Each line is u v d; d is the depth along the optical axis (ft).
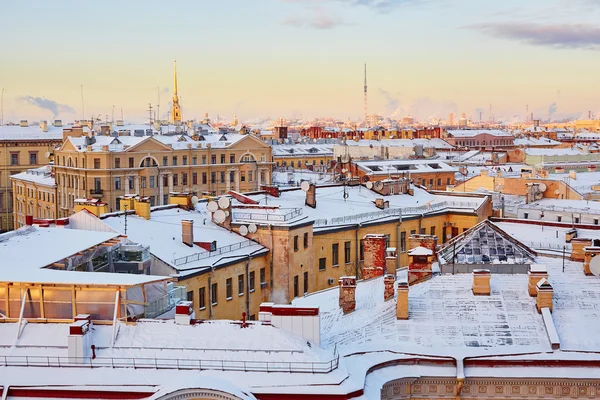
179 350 120.37
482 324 140.87
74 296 126.62
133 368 118.21
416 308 147.64
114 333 123.13
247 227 232.94
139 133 586.86
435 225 311.68
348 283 155.53
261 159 541.75
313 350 120.67
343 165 522.47
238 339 121.70
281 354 119.03
